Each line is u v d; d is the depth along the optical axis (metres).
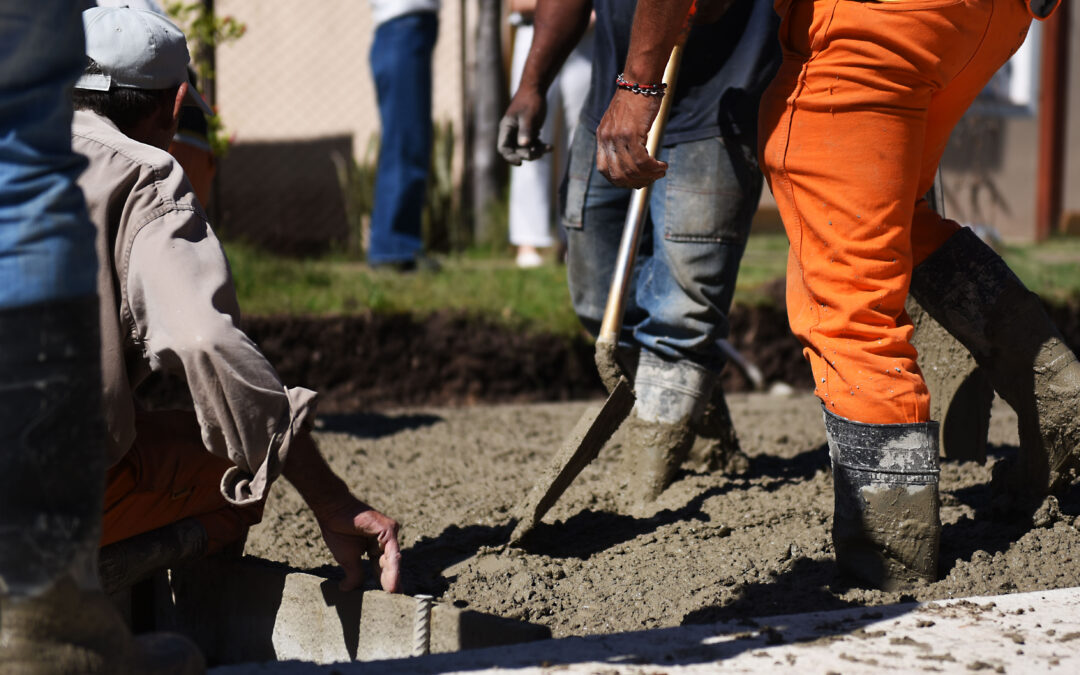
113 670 1.51
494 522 2.79
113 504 2.08
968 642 1.85
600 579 2.37
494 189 8.16
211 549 2.29
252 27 8.48
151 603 2.48
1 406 1.44
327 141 8.55
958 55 2.07
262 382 1.92
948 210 9.23
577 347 5.71
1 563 1.44
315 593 2.16
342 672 1.73
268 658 2.25
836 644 1.85
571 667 1.74
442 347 5.51
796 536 2.51
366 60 8.52
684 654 1.81
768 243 8.53
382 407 5.34
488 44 8.02
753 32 2.73
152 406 4.84
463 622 1.99
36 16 1.44
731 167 2.78
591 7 3.02
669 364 2.89
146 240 1.90
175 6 4.77
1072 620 1.95
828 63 2.07
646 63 2.18
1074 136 9.93
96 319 1.52
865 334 2.11
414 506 3.06
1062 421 2.31
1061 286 6.32
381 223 6.42
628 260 2.60
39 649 1.45
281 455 1.96
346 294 5.62
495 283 6.04
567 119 6.57
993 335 2.36
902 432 2.12
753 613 2.10
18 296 1.44
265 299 5.44
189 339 1.87
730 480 3.01
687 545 2.52
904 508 2.13
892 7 2.01
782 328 6.00
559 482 2.52
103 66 2.06
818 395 2.20
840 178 2.07
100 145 1.95
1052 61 9.76
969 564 2.21
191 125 3.12
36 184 1.46
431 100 6.41
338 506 2.09
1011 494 2.48
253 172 8.51
